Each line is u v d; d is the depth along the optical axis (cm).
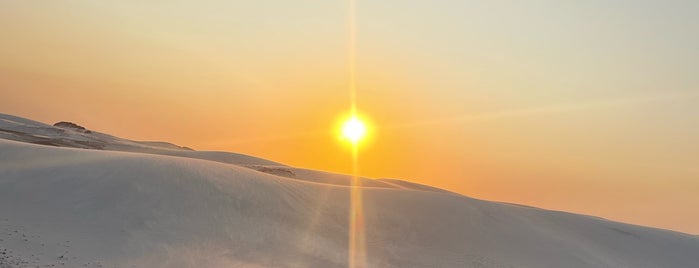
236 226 2700
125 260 2034
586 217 5028
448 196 4341
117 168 3000
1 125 7038
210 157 7750
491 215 4103
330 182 6450
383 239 3109
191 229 2517
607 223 4919
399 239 3175
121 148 7362
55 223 2255
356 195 3806
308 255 2589
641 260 4038
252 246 2523
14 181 2628
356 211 3447
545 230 4144
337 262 2586
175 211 2641
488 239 3556
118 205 2555
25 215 2273
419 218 3591
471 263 3036
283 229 2841
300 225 2975
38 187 2603
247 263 2291
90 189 2669
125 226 2370
